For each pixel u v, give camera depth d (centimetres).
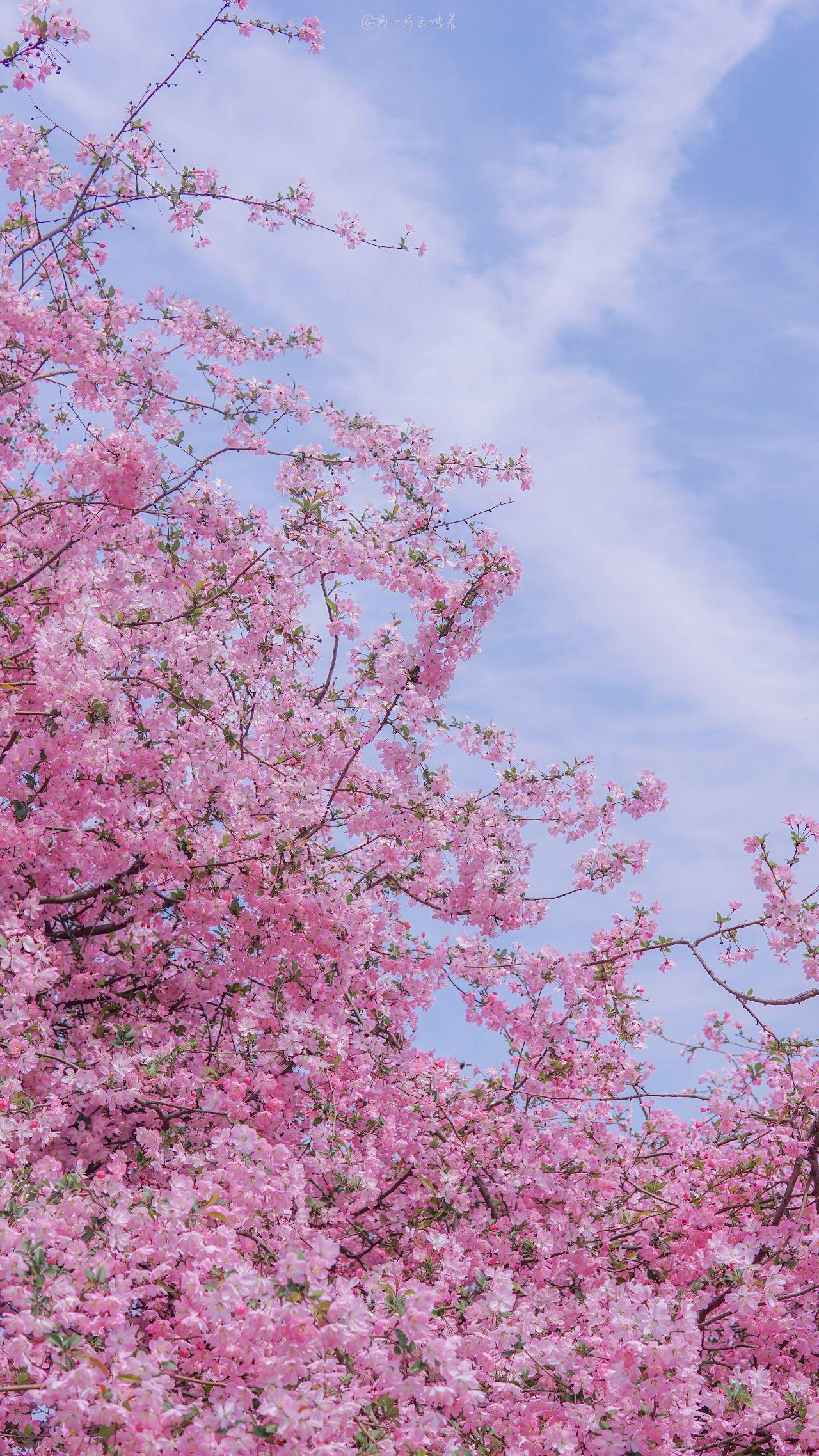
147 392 741
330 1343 374
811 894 628
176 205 792
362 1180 579
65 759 604
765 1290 548
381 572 667
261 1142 472
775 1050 694
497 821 752
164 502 739
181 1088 586
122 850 644
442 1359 390
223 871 668
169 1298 464
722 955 738
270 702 785
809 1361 603
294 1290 388
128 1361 357
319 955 695
